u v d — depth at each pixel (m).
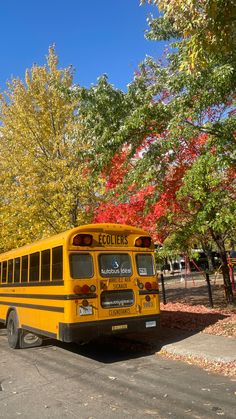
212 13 5.45
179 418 5.18
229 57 7.68
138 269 9.03
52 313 8.65
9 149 16.77
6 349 10.68
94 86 9.90
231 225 9.30
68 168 15.19
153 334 10.55
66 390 6.68
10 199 16.08
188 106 8.44
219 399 5.79
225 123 8.33
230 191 9.72
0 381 7.48
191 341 9.28
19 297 10.64
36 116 16.36
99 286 8.42
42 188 14.97
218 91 7.98
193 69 6.41
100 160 9.82
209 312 12.49
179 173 10.53
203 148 10.02
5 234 16.19
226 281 13.13
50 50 17.22
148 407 5.66
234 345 8.52
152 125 9.32
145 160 9.73
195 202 10.41
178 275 32.97
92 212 15.32
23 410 5.83
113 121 9.77
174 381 6.81
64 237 8.40
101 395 6.31
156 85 9.46
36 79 16.64
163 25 9.45
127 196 11.79
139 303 8.85
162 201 11.04
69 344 10.83
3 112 17.17
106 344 10.51
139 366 8.02
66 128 15.85
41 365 8.55
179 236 10.61
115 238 8.89
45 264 9.20
